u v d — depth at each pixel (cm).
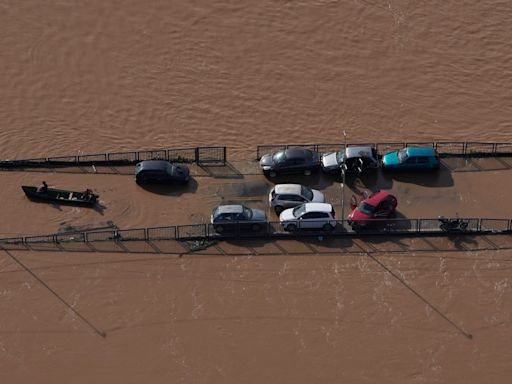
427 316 18762
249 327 18538
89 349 18138
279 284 19288
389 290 19212
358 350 18175
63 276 19425
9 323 18588
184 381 17612
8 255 19838
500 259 19825
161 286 19262
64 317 18688
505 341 18362
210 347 18188
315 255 19850
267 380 17650
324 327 18538
